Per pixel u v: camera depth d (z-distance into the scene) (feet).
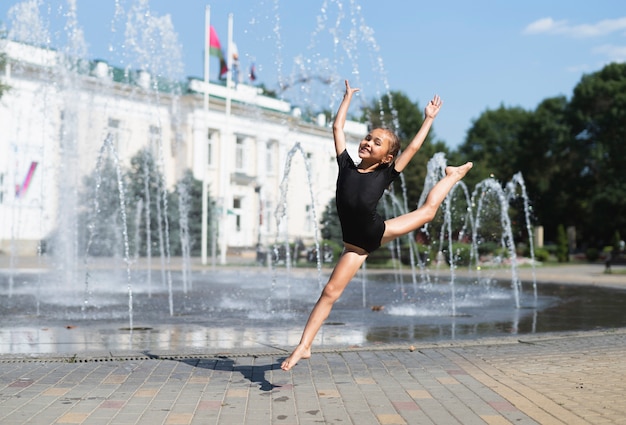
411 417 15.93
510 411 16.43
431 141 192.13
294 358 16.61
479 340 27.76
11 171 127.34
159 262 123.03
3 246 127.65
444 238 118.01
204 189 126.52
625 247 176.45
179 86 163.84
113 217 132.36
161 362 22.90
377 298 52.95
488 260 116.47
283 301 48.67
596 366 22.36
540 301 50.44
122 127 144.15
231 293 56.24
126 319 36.29
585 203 209.87
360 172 16.98
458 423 15.44
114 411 16.37
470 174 183.21
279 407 16.85
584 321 36.68
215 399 17.66
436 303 48.73
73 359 22.99
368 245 16.83
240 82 176.65
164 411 16.40
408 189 168.96
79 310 40.65
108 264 108.58
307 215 181.68
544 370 21.67
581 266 125.90
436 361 23.30
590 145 205.67
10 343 26.89
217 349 25.02
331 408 16.76
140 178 141.18
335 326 33.99
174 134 160.97
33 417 15.74
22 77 114.11
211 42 131.95
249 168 179.22
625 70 203.00
